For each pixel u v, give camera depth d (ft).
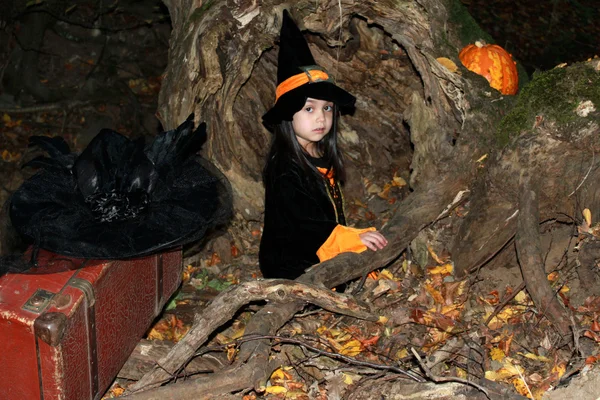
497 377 9.87
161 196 10.00
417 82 15.92
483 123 12.57
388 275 13.17
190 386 9.12
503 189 12.20
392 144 17.43
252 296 10.16
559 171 11.93
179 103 13.65
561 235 12.69
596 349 10.06
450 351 10.57
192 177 10.77
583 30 31.30
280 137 12.16
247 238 15.57
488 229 12.49
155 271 10.77
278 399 10.02
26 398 8.50
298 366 10.67
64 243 8.90
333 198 12.70
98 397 9.47
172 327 13.26
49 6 25.34
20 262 8.90
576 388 8.63
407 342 11.18
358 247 12.03
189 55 13.35
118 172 9.53
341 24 13.58
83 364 8.80
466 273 12.73
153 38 29.43
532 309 11.31
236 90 14.12
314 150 12.61
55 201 9.59
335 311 11.03
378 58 15.69
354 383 10.11
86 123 25.93
